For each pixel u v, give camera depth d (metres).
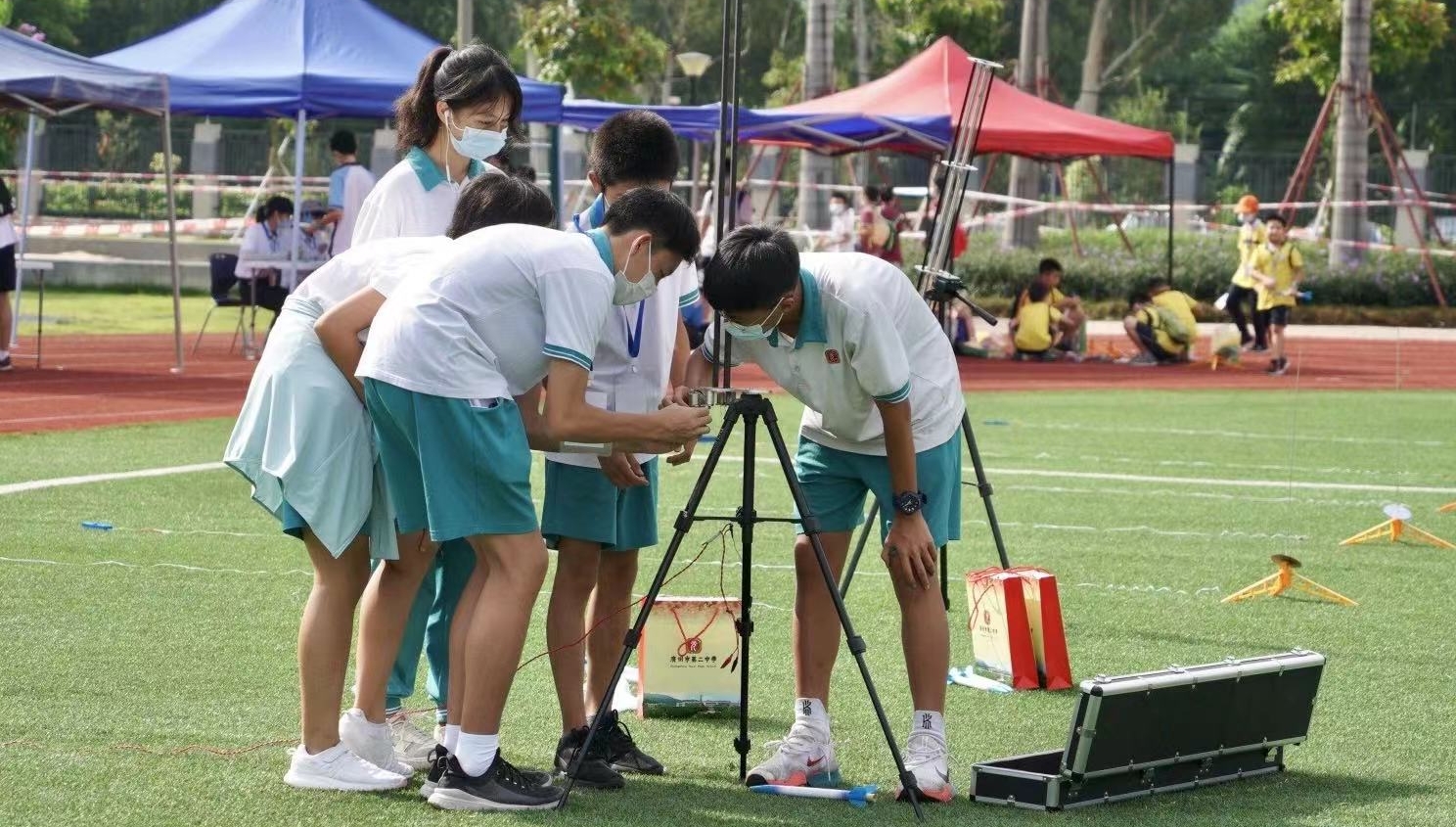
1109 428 18.53
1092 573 10.62
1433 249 45.16
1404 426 19.30
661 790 6.26
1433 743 7.03
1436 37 47.66
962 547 11.45
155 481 12.93
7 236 20.48
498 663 5.87
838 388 6.28
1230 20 79.44
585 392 6.41
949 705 7.63
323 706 6.12
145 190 46.16
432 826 5.71
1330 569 10.88
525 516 5.89
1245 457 16.34
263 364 6.16
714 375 6.25
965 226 41.59
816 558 6.32
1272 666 6.43
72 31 62.22
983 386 23.22
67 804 5.79
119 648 8.04
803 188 40.09
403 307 5.88
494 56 7.39
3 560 9.87
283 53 20.72
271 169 45.06
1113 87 73.81
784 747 6.44
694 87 36.56
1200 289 41.41
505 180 6.51
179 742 6.61
